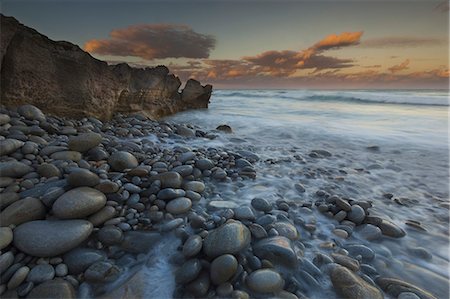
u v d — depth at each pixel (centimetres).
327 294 186
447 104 1744
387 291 189
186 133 680
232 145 609
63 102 621
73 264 192
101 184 260
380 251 236
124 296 179
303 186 370
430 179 425
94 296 178
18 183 264
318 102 2194
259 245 217
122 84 827
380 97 2111
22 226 203
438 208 325
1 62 506
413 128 870
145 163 375
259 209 288
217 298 177
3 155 312
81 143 363
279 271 202
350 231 261
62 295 167
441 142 677
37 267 182
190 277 184
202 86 1392
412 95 2297
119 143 443
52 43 612
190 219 255
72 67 638
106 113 750
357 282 186
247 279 188
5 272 175
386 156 557
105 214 236
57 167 301
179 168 352
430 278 205
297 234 249
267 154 543
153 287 186
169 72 1172
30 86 555
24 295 167
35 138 380
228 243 202
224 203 294
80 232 206
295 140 705
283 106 1820
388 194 356
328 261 212
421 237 261
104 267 194
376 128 868
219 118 1111
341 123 977
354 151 596
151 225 247
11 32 526
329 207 299
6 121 403
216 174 368
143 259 212
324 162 502
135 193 282
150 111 1036
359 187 384
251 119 1088
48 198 230
